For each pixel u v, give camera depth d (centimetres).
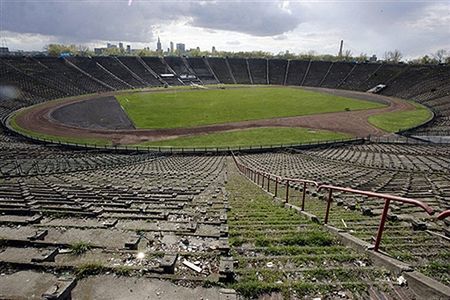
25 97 6994
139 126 5225
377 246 638
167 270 530
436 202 1262
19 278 489
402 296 485
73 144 4069
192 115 6112
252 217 1029
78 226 807
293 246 705
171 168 2866
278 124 5594
